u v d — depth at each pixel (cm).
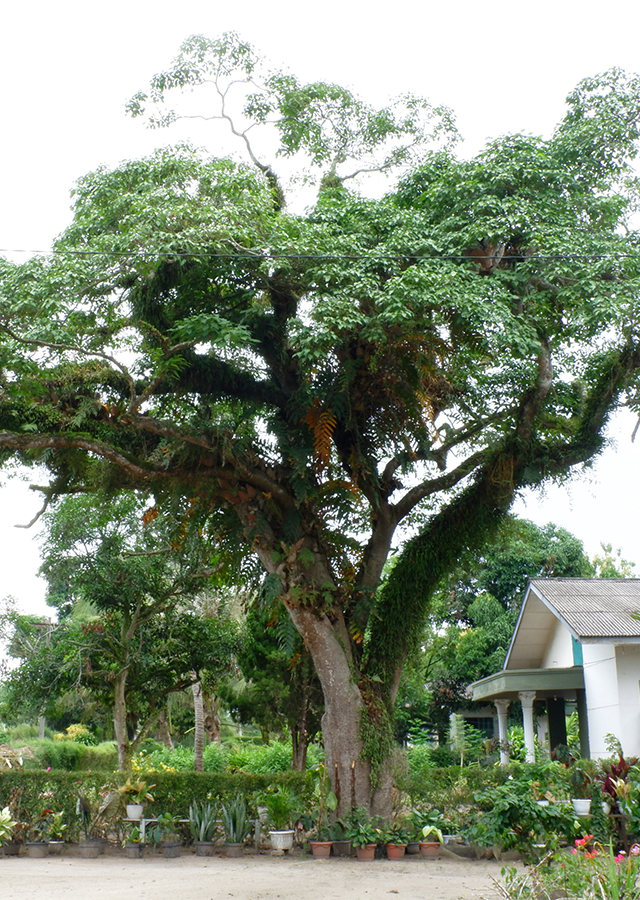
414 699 2762
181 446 1134
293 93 1281
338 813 1150
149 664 1712
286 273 1130
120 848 1152
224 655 1775
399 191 1276
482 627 3011
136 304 1160
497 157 1173
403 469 1270
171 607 1770
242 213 1058
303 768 1841
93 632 1709
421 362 1145
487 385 1304
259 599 1341
